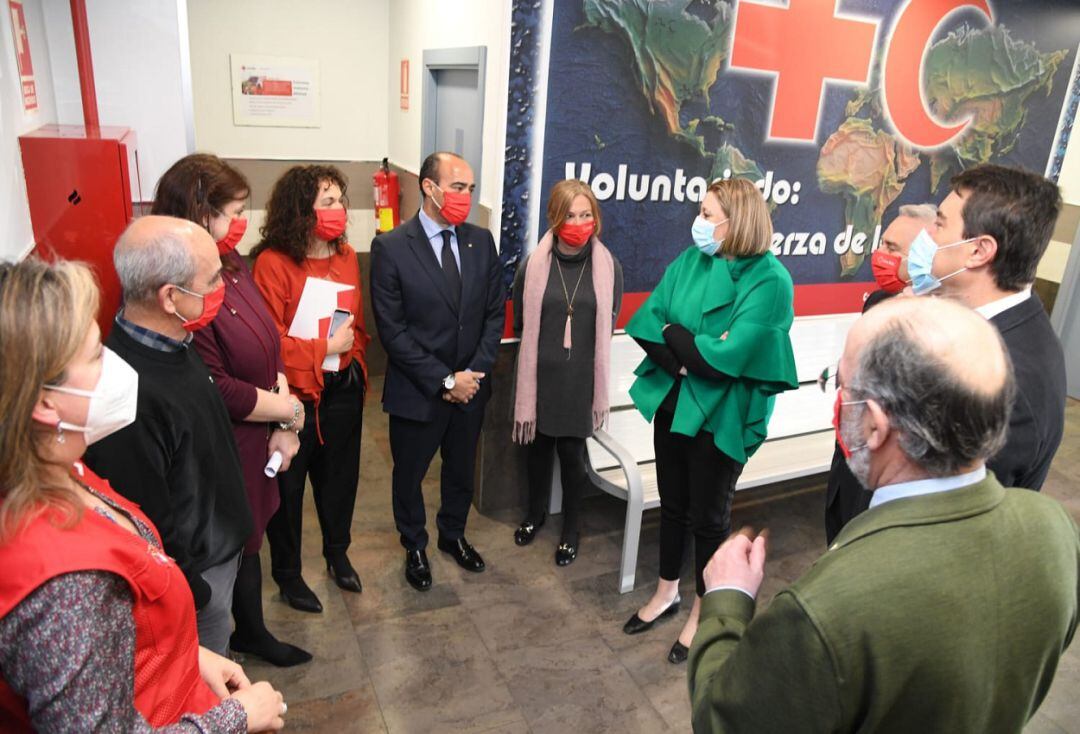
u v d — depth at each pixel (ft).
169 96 8.93
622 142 10.02
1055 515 3.10
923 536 2.79
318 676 7.66
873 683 2.70
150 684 3.31
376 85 15.87
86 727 2.67
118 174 7.26
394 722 7.14
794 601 2.77
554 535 10.67
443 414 8.74
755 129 10.86
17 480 2.68
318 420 7.97
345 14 15.16
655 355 7.90
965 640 2.73
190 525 4.91
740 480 9.51
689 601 9.34
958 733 2.84
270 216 7.43
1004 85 12.75
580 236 8.71
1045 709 7.97
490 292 8.77
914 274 5.26
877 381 2.92
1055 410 4.61
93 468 4.34
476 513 11.12
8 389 2.61
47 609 2.62
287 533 8.20
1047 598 2.91
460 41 10.84
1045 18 12.69
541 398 9.25
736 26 10.20
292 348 7.33
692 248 8.07
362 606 8.80
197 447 4.86
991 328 2.91
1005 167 4.87
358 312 8.13
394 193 15.67
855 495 5.50
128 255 4.51
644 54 9.75
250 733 3.60
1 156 6.22
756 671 2.90
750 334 7.14
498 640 8.40
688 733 7.27
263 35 14.70
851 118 11.55
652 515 11.38
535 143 9.54
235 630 7.53
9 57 6.63
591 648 8.38
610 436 9.58
